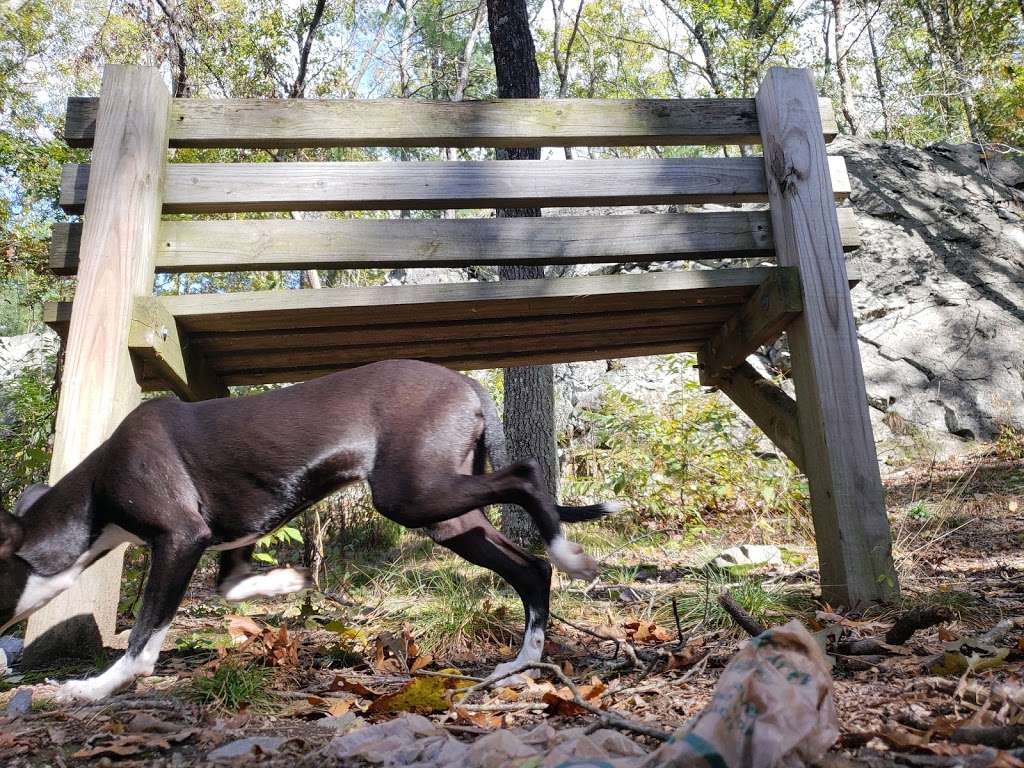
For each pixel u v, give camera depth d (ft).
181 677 3.65
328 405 3.73
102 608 4.22
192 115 4.76
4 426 8.27
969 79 18.94
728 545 7.90
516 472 3.60
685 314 5.51
